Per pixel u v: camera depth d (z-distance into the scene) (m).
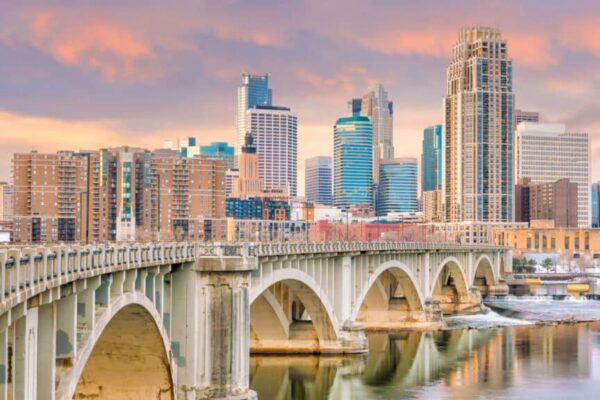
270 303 119.06
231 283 78.31
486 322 189.25
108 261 56.91
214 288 78.12
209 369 77.69
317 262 118.00
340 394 103.31
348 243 130.25
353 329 127.62
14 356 43.12
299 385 107.56
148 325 69.69
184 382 77.12
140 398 74.56
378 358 130.38
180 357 77.12
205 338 77.75
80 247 53.03
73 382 51.38
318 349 125.94
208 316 77.81
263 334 126.06
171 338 77.06
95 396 73.94
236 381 78.88
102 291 57.44
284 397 100.69
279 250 96.69
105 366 73.06
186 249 76.12
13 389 43.12
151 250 66.94
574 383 114.06
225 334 78.12
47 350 48.53
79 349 52.72
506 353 140.38
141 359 72.94
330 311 123.69
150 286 69.44
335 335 125.94
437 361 130.88
